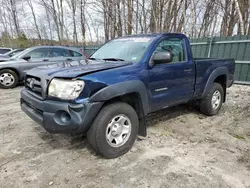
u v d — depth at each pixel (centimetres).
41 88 266
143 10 1273
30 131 368
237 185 235
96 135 266
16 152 298
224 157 292
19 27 3047
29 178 242
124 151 293
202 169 263
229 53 791
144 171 257
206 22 1731
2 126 390
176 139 345
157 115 457
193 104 486
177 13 1413
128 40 377
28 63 757
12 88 752
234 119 441
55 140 335
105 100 260
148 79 309
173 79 350
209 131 381
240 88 716
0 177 243
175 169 262
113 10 1349
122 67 289
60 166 266
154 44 329
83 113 248
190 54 389
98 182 237
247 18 1247
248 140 348
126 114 289
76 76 248
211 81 431
